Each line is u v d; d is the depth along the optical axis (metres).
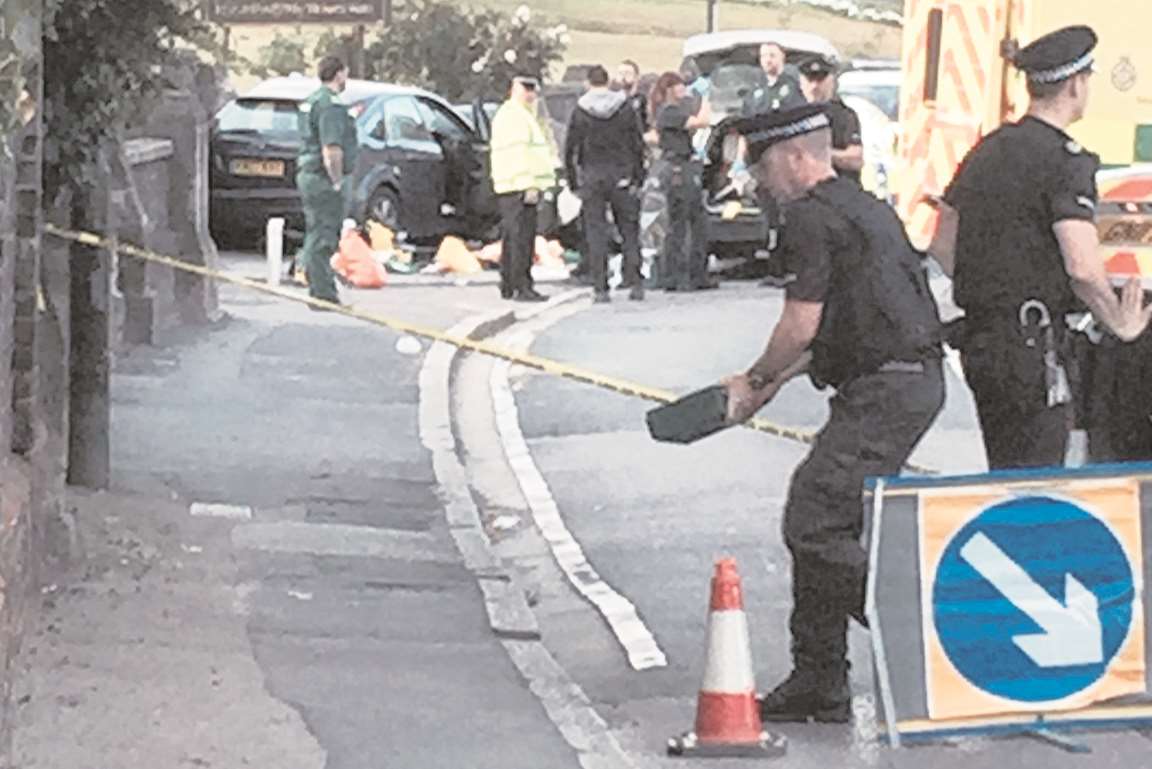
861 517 13.01
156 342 27.64
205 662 13.86
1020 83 26.47
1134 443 16.38
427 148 44.84
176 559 16.75
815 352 13.18
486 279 39.91
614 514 20.20
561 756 12.53
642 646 15.55
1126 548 13.02
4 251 13.58
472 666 14.55
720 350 30.59
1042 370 14.31
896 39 80.56
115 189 26.44
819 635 13.28
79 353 18.50
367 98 43.78
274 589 16.28
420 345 29.25
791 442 23.42
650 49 76.44
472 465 22.67
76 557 16.06
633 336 32.19
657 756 12.77
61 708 12.59
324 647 14.67
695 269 39.06
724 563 12.88
